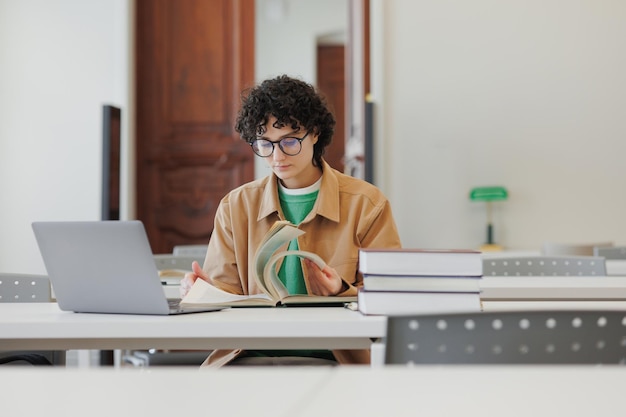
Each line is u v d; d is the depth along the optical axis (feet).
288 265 7.49
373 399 2.60
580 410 2.43
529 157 19.12
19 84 20.61
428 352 4.02
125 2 20.53
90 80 20.57
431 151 19.25
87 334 5.32
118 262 5.80
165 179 21.57
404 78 19.33
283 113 7.22
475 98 19.21
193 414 2.44
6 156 20.57
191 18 21.50
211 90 21.52
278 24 31.55
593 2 19.02
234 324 5.24
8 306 6.80
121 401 2.63
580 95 19.03
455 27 19.26
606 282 8.25
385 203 7.63
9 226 20.52
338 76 32.04
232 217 7.75
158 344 5.61
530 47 19.13
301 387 2.81
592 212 19.01
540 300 7.56
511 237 19.11
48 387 2.86
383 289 5.59
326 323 5.23
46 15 20.65
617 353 4.03
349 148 20.38
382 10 19.30
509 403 2.52
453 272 5.62
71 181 20.51
